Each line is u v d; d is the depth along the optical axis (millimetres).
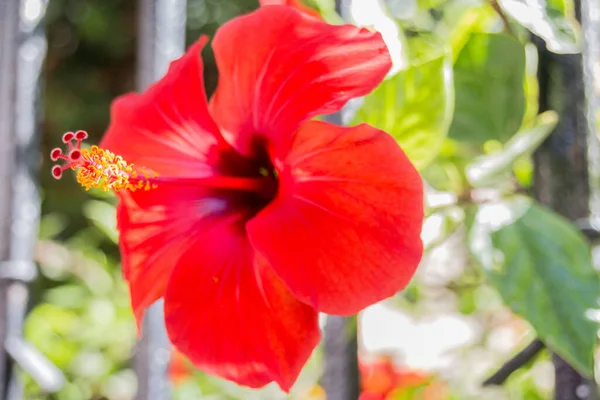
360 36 439
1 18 577
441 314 863
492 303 798
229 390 950
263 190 484
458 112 489
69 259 1270
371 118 454
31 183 585
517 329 785
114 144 495
